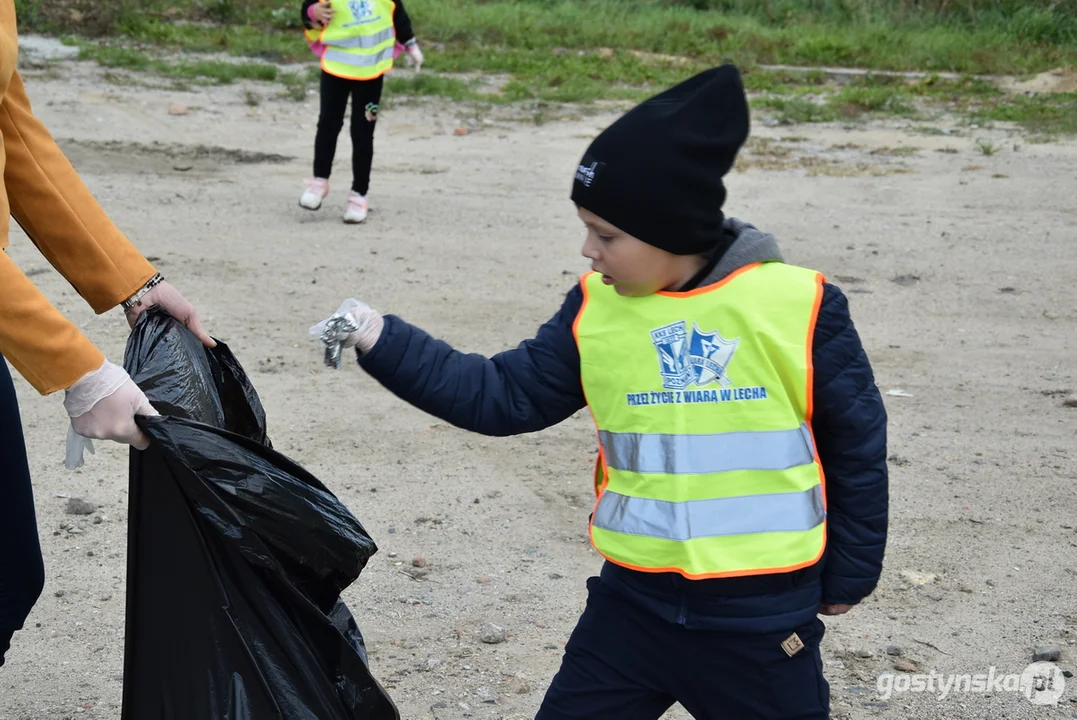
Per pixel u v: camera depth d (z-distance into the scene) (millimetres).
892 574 4051
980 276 7559
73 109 11977
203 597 2305
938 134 12469
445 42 18031
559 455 4992
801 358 2223
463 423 2385
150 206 8750
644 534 2242
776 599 2230
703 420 2252
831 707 3291
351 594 3820
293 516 2346
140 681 2379
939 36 19234
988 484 4734
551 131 12492
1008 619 3768
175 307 2695
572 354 2369
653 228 2211
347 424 5160
